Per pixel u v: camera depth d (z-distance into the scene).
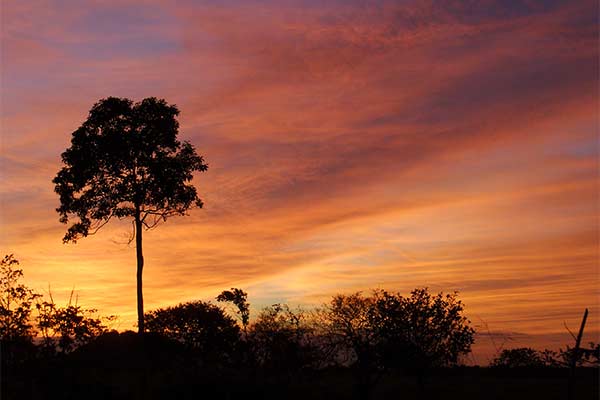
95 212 38.72
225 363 46.03
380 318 39.81
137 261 38.00
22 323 32.31
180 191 38.88
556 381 44.53
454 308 38.94
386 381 48.97
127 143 37.78
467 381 46.16
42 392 33.16
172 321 45.81
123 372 37.44
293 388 45.22
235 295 47.53
